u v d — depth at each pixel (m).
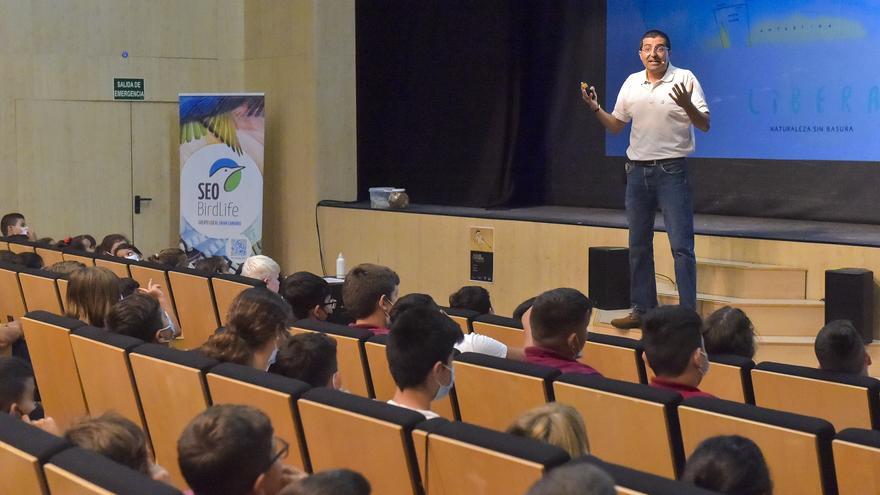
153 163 10.34
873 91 7.30
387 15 10.00
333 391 2.76
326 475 1.64
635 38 8.64
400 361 2.88
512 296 8.23
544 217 8.08
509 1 9.13
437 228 8.77
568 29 9.13
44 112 9.87
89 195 10.10
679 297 6.21
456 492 2.35
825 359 3.63
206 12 10.46
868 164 7.39
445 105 9.69
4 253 6.29
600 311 7.00
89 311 4.42
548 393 3.09
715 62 8.12
